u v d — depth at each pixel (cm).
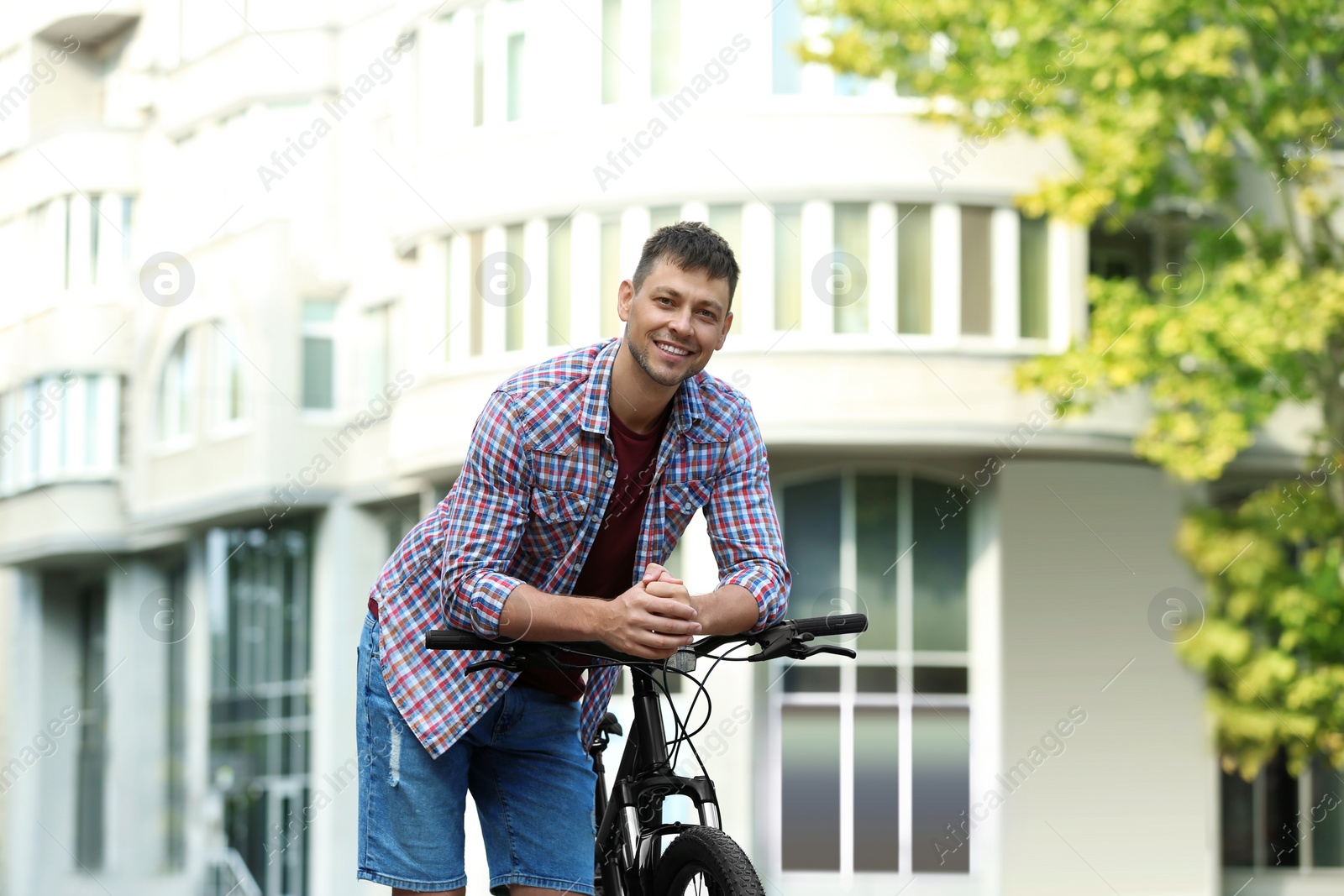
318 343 1428
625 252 1336
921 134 1359
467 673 290
